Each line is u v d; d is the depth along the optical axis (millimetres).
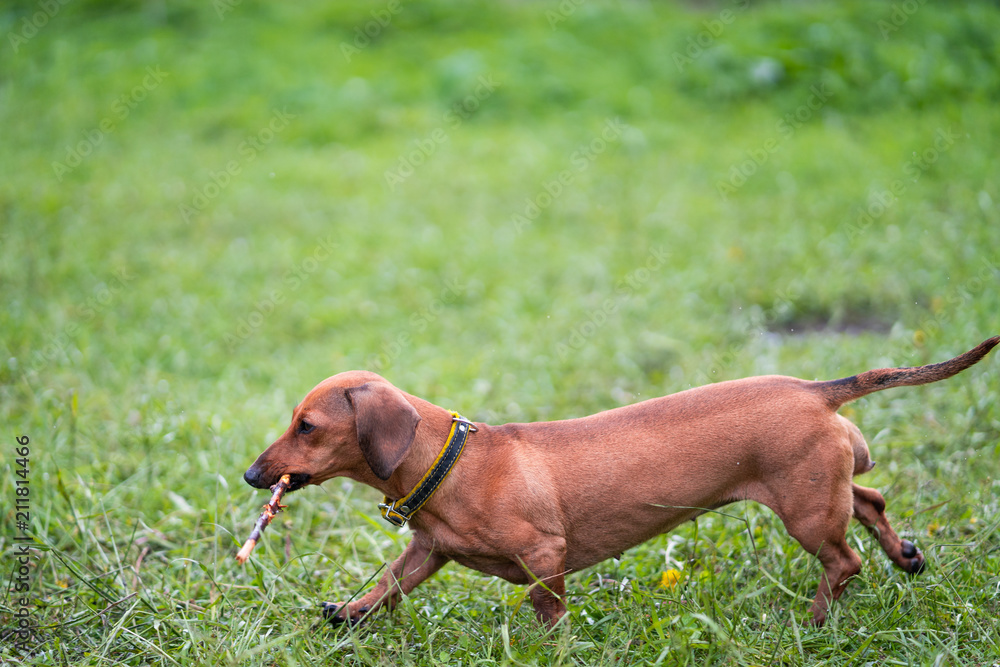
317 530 5594
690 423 4305
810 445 4207
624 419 4395
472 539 4273
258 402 7184
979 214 9414
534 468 4273
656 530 4391
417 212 11242
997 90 13742
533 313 8891
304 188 12062
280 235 10773
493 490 4238
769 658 3971
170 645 4406
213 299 9234
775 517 5105
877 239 9477
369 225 10945
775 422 4238
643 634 4172
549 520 4246
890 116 13039
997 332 6902
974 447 5840
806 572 4473
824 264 9164
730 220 10438
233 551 5352
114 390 7324
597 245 10203
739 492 4355
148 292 9242
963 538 4949
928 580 4547
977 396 6230
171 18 16797
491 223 10938
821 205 10477
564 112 14133
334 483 6059
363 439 4105
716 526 5172
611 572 4977
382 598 4504
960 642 4141
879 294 8461
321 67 15289
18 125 13711
